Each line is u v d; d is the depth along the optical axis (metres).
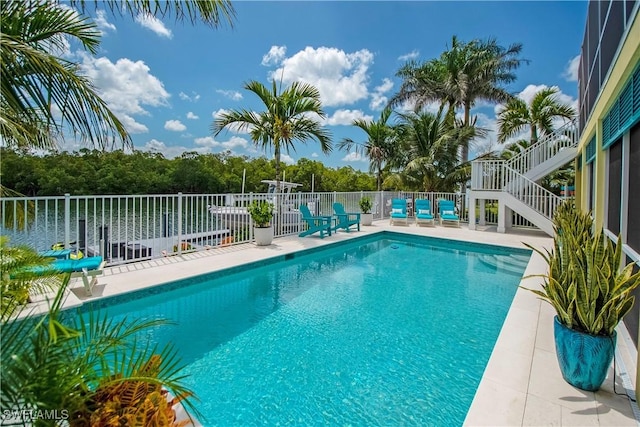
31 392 1.10
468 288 5.29
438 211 13.31
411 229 10.77
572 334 2.29
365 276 6.00
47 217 4.44
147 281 4.64
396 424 2.28
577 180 9.38
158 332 3.66
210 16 3.09
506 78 14.30
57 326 1.17
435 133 14.09
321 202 10.38
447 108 15.54
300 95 8.85
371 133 15.26
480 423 1.97
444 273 6.24
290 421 2.31
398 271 6.38
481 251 8.37
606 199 4.28
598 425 1.95
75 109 2.87
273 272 6.25
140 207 5.70
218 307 4.45
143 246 6.99
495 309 4.36
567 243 2.78
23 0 2.78
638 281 2.13
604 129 4.24
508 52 14.13
